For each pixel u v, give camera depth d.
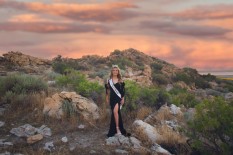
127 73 31.25
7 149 8.30
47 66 33.66
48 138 9.22
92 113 10.88
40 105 11.24
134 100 12.02
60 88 13.98
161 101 14.23
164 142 9.26
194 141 8.74
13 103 11.44
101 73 28.12
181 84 41.72
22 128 9.62
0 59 31.20
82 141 9.02
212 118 8.75
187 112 12.18
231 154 8.65
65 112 10.72
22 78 13.27
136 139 9.15
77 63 37.28
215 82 55.00
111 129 9.35
